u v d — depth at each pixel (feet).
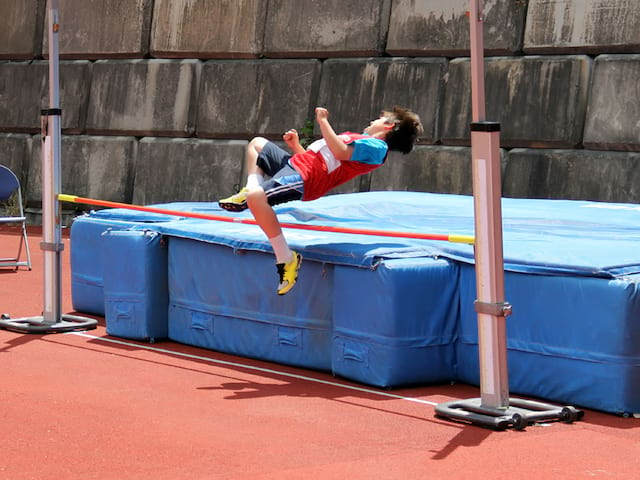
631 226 44.27
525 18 72.74
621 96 68.74
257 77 85.51
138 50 91.91
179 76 89.56
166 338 45.16
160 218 49.32
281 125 84.02
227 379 37.63
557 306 33.65
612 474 26.16
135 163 92.38
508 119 72.79
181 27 89.30
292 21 83.51
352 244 38.17
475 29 31.04
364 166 38.29
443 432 30.45
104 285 45.68
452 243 38.14
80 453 27.58
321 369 39.09
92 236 50.39
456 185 75.25
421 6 77.15
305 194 37.96
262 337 40.93
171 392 35.22
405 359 35.96
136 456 27.37
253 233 41.98
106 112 93.71
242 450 28.14
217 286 42.39
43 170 46.14
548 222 45.62
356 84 80.18
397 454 27.86
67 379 36.73
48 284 46.83
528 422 31.12
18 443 28.43
